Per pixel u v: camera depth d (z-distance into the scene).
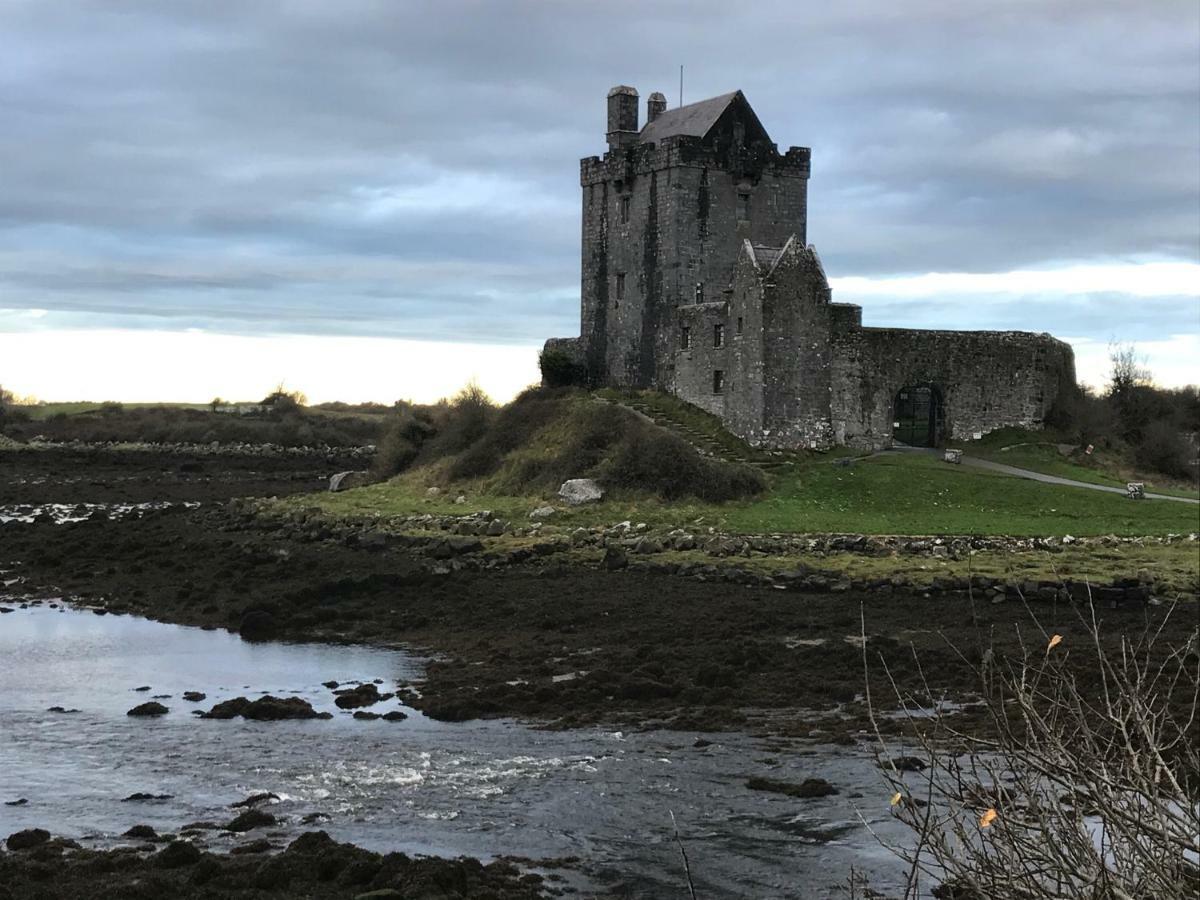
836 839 23.36
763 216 81.06
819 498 63.41
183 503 89.38
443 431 84.25
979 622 42.00
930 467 68.50
